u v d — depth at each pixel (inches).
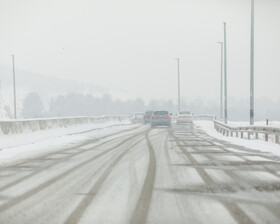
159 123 1940.2
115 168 525.3
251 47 1455.5
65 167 542.6
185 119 2170.3
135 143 931.3
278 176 457.1
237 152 722.8
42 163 586.6
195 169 511.8
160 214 295.9
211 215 292.4
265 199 341.7
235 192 370.3
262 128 997.2
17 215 297.6
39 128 1079.6
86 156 671.1
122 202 333.7
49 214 299.1
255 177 450.3
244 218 284.7
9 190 389.1
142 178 446.9
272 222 275.6
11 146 858.8
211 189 384.2
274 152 722.8
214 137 1163.3
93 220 281.7
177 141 994.7
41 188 397.7
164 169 512.4
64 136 1199.6
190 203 328.8
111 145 880.9
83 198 350.0
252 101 1449.3
